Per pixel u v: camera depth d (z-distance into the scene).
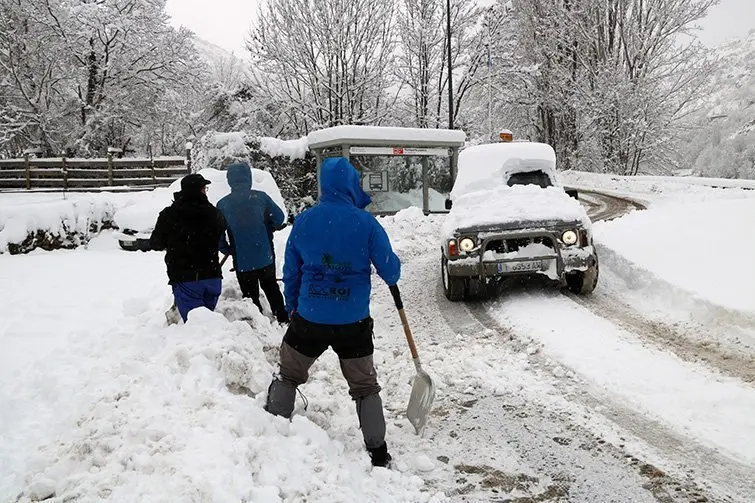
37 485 3.19
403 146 17.28
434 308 7.56
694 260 8.02
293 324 3.77
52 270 9.38
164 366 4.27
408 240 12.40
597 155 36.28
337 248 3.65
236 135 18.36
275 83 30.77
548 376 5.05
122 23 30.36
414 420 4.12
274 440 3.55
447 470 3.73
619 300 7.32
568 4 35.09
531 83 35.66
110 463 3.28
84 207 11.60
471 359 5.46
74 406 4.09
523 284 8.34
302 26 29.33
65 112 32.09
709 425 4.03
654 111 34.09
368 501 3.28
